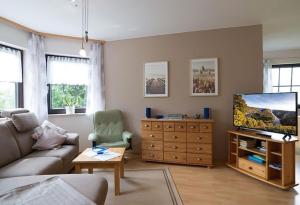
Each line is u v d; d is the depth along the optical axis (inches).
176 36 152.9
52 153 108.0
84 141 166.2
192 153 134.2
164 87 155.9
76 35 156.3
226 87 144.5
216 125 146.6
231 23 135.6
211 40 146.3
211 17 124.7
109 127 155.8
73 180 70.8
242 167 122.2
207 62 146.9
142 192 98.9
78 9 111.2
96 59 164.7
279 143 106.3
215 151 147.1
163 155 140.3
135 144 163.8
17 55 141.9
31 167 85.2
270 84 224.7
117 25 135.9
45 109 150.3
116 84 167.0
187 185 106.9
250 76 140.1
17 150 102.0
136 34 155.2
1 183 67.9
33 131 121.5
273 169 108.2
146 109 151.5
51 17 122.0
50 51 154.5
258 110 117.8
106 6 107.6
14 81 139.8
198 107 150.0
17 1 101.7
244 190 101.3
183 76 152.3
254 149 117.3
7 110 117.7
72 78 165.5
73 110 163.8
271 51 224.1
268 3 106.7
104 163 95.0
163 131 139.8
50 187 63.7
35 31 144.7
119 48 165.6
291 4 108.0
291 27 145.5
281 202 90.0
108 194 96.8
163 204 88.2
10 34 129.6
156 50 157.6
